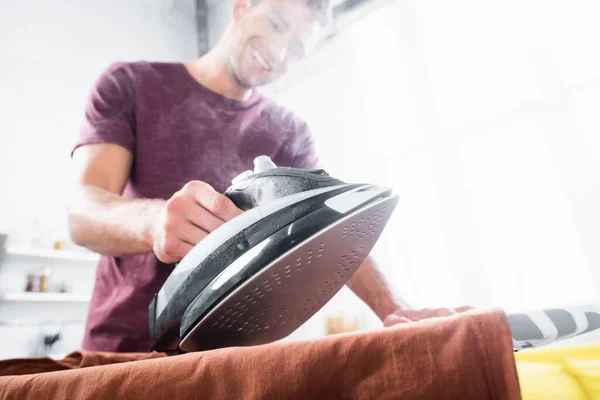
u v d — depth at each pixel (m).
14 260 1.92
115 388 0.23
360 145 2.35
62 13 2.11
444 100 2.20
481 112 2.12
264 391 0.20
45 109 2.08
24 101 2.02
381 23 2.34
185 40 2.48
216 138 0.90
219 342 0.39
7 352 1.79
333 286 0.42
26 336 1.86
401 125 2.29
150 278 0.79
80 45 2.14
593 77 1.86
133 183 0.84
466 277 2.03
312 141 1.09
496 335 0.19
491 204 2.06
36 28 2.02
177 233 0.39
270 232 0.33
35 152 2.04
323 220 0.33
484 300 1.97
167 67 0.90
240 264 0.33
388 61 2.33
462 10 2.17
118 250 0.55
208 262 0.35
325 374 0.20
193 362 0.23
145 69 0.87
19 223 1.96
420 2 2.27
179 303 0.37
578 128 1.88
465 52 2.16
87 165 0.72
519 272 1.94
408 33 2.28
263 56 0.91
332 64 2.44
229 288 0.33
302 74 2.52
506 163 2.05
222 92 0.93
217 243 0.35
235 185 0.42
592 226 1.79
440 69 2.22
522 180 2.00
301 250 0.32
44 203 2.04
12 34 1.95
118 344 0.77
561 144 1.90
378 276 0.68
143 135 0.83
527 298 1.90
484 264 2.02
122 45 2.26
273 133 0.99
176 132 0.86
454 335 0.20
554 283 1.86
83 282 2.13
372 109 2.34
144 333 0.78
